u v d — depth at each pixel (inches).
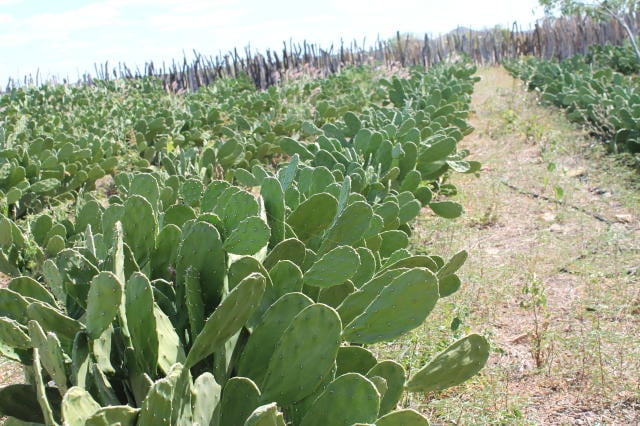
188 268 91.4
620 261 194.4
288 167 145.9
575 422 122.7
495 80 870.4
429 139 277.3
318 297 112.7
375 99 633.6
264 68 876.0
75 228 159.9
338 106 512.1
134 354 83.7
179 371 69.5
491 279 185.6
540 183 289.6
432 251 215.2
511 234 231.8
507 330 159.8
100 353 82.6
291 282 98.3
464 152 283.9
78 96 622.2
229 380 84.7
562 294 178.1
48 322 82.6
